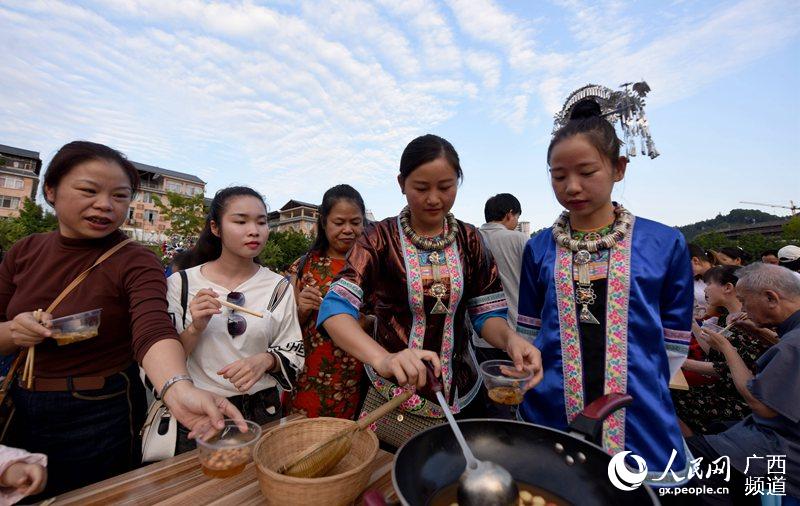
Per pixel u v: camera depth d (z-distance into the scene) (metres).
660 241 1.29
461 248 1.57
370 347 1.22
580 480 0.88
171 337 1.24
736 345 2.73
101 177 1.33
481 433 0.99
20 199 36.56
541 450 0.95
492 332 1.52
